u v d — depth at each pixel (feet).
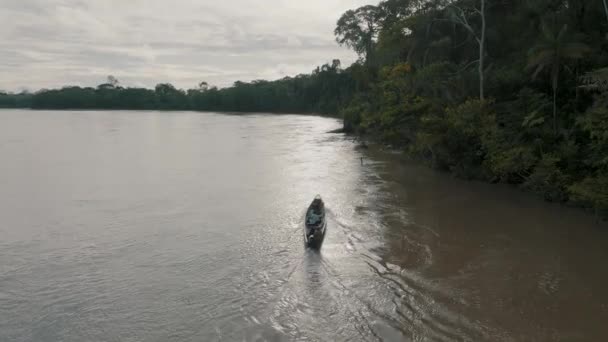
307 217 83.71
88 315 55.77
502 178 117.80
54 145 219.00
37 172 146.41
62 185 126.31
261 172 145.18
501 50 165.17
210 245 78.59
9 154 187.42
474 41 175.94
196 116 502.79
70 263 71.41
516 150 107.14
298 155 182.80
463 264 68.90
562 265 67.82
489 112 128.67
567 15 134.72
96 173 144.66
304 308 56.80
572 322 52.21
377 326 52.31
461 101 143.23
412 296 59.11
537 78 122.72
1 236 83.71
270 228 87.25
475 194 111.55
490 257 71.31
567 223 87.10
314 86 555.69
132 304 58.34
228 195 113.91
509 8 166.30
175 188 122.31
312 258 71.82
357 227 86.63
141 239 81.87
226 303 58.29
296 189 119.85
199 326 53.06
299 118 459.32
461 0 172.76
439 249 75.10
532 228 84.53
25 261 72.28
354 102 289.12
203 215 96.53
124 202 107.45
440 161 140.97
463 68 164.25
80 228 88.33
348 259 71.46
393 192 114.93
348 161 166.09
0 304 58.44
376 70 258.57
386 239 80.02
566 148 100.68
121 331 52.29
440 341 49.14
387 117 171.73
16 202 107.76
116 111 629.10
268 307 57.16
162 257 73.46
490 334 50.19
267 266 69.46
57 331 52.42
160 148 207.72
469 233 82.53
